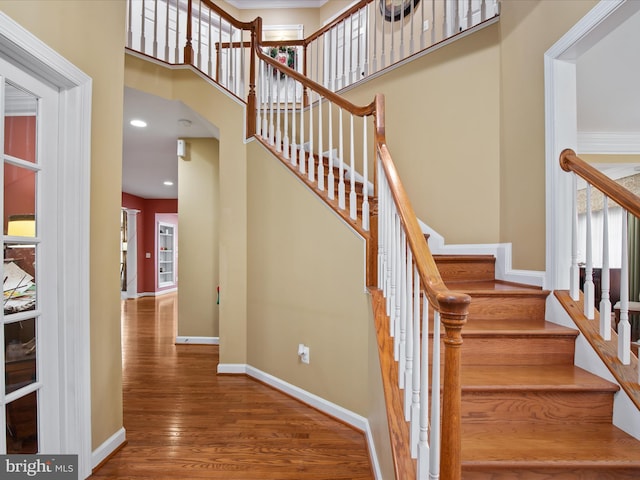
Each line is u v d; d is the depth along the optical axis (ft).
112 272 6.02
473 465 3.69
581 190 18.49
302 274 7.98
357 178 11.08
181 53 14.51
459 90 9.00
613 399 4.62
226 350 9.92
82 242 5.18
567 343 5.53
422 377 3.27
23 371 4.59
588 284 5.63
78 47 5.17
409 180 10.09
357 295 6.54
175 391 8.63
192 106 9.91
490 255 8.32
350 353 6.74
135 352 12.14
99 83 5.68
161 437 6.42
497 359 5.52
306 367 7.88
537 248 6.89
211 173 13.42
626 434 4.36
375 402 5.37
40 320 4.81
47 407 4.87
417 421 3.57
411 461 3.55
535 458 3.79
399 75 10.34
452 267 8.07
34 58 4.34
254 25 9.94
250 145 9.83
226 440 6.32
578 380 4.81
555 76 6.26
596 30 5.32
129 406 7.75
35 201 4.79
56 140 5.05
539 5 6.72
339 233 6.98
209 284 13.43
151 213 28.02
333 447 6.09
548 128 6.40
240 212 9.98
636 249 15.25
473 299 6.44
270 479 5.25
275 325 8.81
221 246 10.02
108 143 5.92
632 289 15.31
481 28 8.60
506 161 7.94
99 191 5.68
